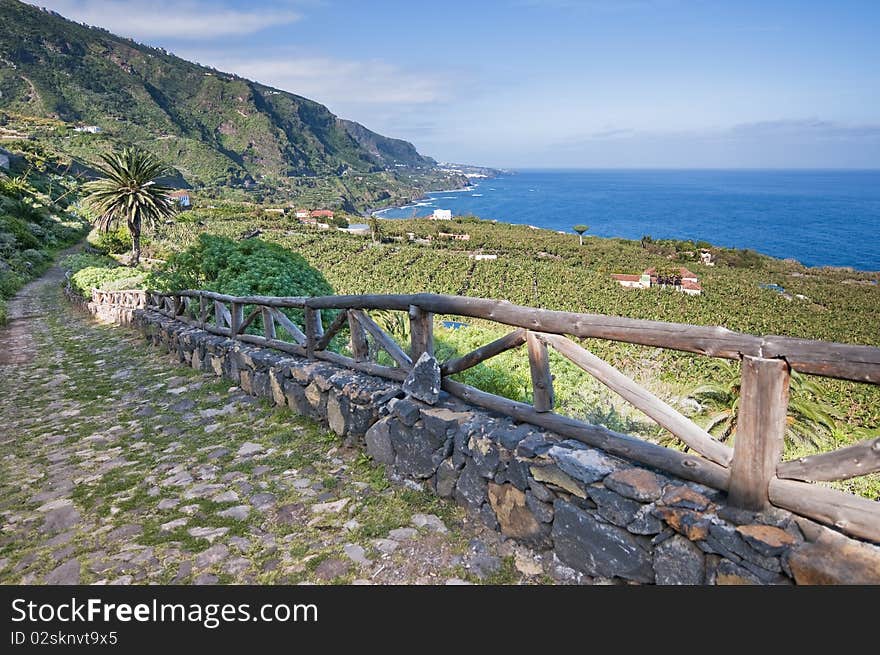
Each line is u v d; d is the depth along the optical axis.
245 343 6.45
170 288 9.95
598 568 2.39
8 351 10.73
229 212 103.25
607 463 2.44
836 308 55.38
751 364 1.95
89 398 6.38
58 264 36.88
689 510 2.08
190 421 5.18
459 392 3.47
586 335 2.58
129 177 38.22
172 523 3.20
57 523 3.30
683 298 50.94
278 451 4.21
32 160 73.62
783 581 1.81
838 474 1.80
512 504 2.80
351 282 56.66
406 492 3.37
